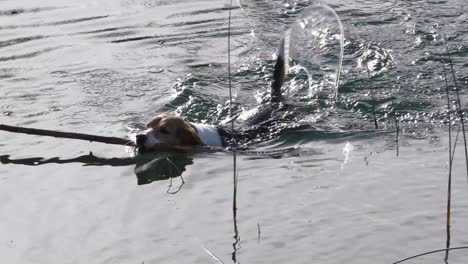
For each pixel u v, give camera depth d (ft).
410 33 51.08
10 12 59.31
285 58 43.75
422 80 43.88
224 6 59.98
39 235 28.17
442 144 35.42
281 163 34.50
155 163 35.29
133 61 49.44
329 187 31.17
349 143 36.58
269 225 28.17
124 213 29.81
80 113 41.68
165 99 43.75
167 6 60.18
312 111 41.50
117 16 57.88
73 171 34.30
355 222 27.96
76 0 62.18
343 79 44.91
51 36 53.83
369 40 50.21
